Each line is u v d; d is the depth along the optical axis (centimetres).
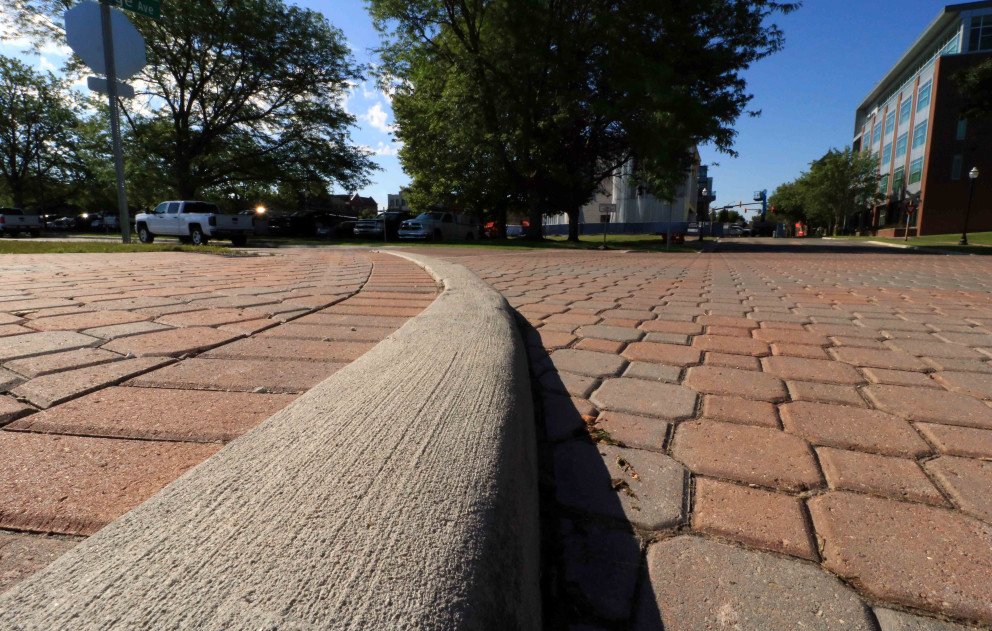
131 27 1232
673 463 142
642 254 1568
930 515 118
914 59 5025
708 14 2275
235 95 2786
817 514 118
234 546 63
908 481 134
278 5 2659
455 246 1952
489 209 3170
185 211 2011
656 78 2016
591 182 2783
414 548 64
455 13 2297
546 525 112
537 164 2309
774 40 2338
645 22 2169
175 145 2692
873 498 125
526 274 755
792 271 875
